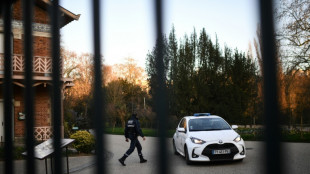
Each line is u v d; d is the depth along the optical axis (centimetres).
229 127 944
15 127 1675
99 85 151
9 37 198
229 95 2766
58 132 165
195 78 2852
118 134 2556
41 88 1769
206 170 780
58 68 167
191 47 2966
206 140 850
